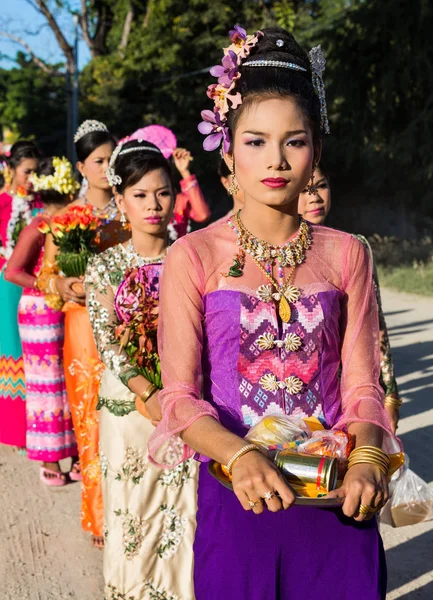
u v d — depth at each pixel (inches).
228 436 76.9
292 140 81.8
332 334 86.0
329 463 77.2
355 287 88.2
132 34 1202.6
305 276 86.4
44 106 1409.9
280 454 78.9
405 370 321.1
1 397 241.3
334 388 87.4
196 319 84.7
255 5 1147.3
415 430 243.6
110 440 138.6
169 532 137.8
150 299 129.3
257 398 84.3
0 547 177.2
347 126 809.5
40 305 210.4
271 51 83.2
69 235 172.1
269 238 86.4
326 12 884.0
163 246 148.5
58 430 213.8
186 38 1163.9
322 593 83.5
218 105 85.4
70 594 155.1
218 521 85.2
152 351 127.0
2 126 1430.9
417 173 757.3
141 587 136.7
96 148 187.5
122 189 146.4
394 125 775.1
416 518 133.5
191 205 242.1
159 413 125.3
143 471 137.3
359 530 83.9
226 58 83.0
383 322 133.2
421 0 703.7
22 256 209.9
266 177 81.9
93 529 173.2
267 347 83.9
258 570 83.5
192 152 1114.7
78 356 171.6
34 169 249.4
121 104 1180.5
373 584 83.0
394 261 700.7
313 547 83.4
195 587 86.9
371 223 920.3
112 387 138.9
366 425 82.4
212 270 85.0
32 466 233.0
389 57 739.4
